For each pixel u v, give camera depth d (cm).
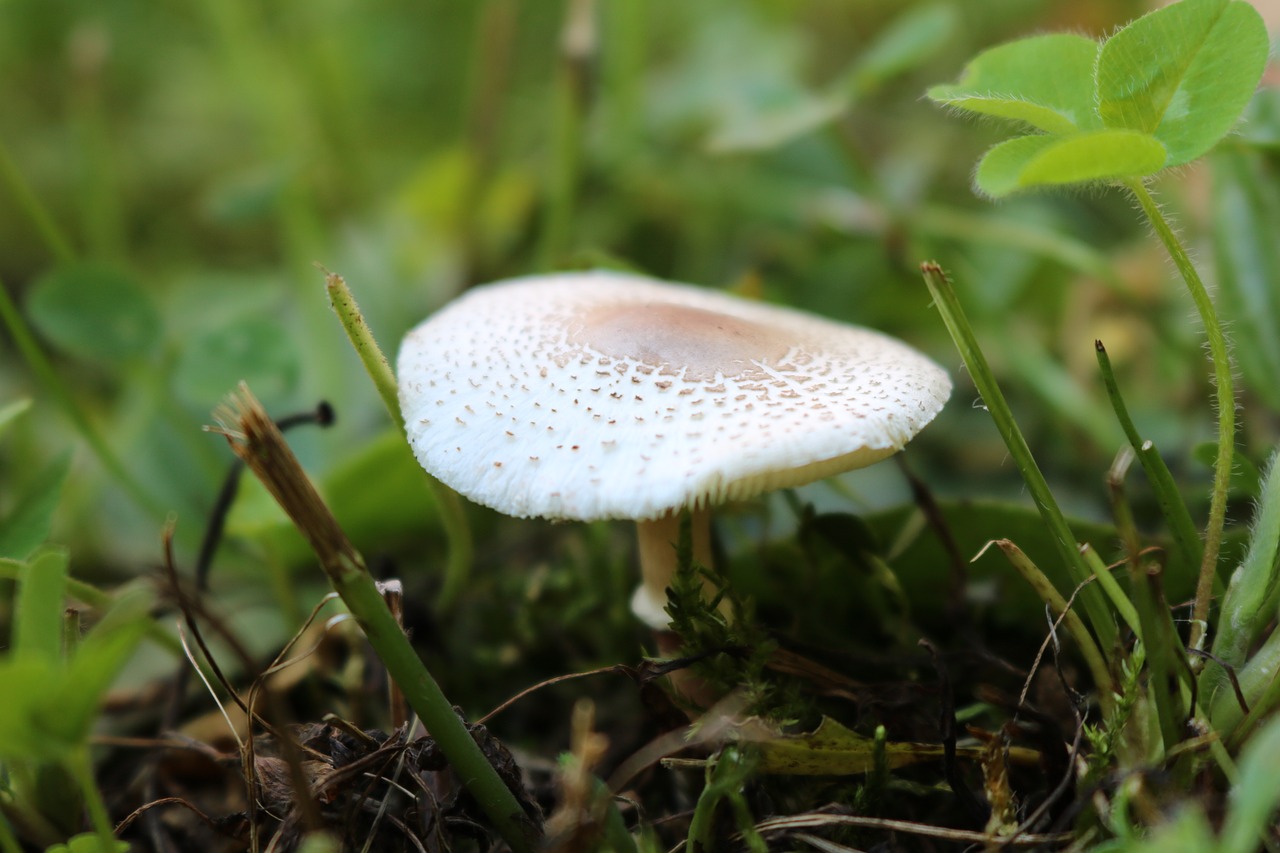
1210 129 15
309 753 16
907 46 20
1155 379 21
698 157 26
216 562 19
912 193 23
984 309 20
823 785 16
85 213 24
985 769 15
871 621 18
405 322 22
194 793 17
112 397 24
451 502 17
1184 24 15
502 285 18
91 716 14
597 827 15
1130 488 19
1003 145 15
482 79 25
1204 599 15
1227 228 18
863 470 20
